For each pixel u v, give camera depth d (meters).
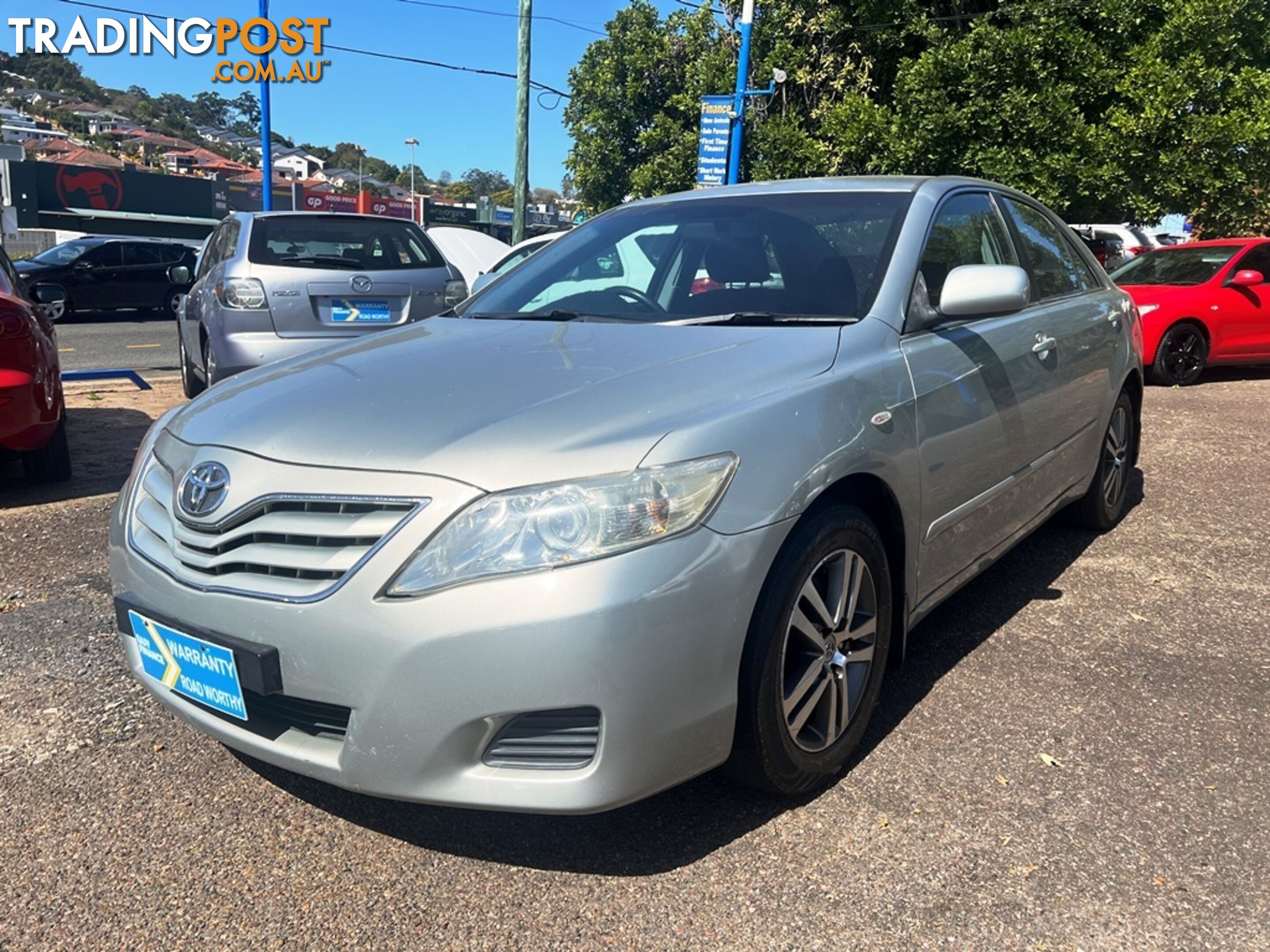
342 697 2.02
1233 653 3.30
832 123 15.43
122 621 2.44
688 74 20.03
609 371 2.44
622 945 1.98
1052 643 3.38
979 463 3.03
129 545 2.41
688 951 1.96
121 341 14.92
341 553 2.03
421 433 2.15
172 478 2.40
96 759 2.68
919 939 1.98
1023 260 3.79
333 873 2.21
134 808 2.46
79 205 41.16
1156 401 8.69
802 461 2.23
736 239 3.27
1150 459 6.23
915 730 2.79
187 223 44.31
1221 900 2.08
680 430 2.10
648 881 2.17
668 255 3.33
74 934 2.03
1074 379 3.81
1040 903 2.07
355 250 7.16
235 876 2.21
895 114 15.52
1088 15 14.33
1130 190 14.12
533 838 2.33
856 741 2.56
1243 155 14.04
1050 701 2.96
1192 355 9.58
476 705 1.95
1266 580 4.00
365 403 2.34
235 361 6.66
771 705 2.23
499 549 1.94
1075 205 14.59
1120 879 2.15
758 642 2.16
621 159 21.97
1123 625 3.54
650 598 1.95
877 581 2.57
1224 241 10.29
